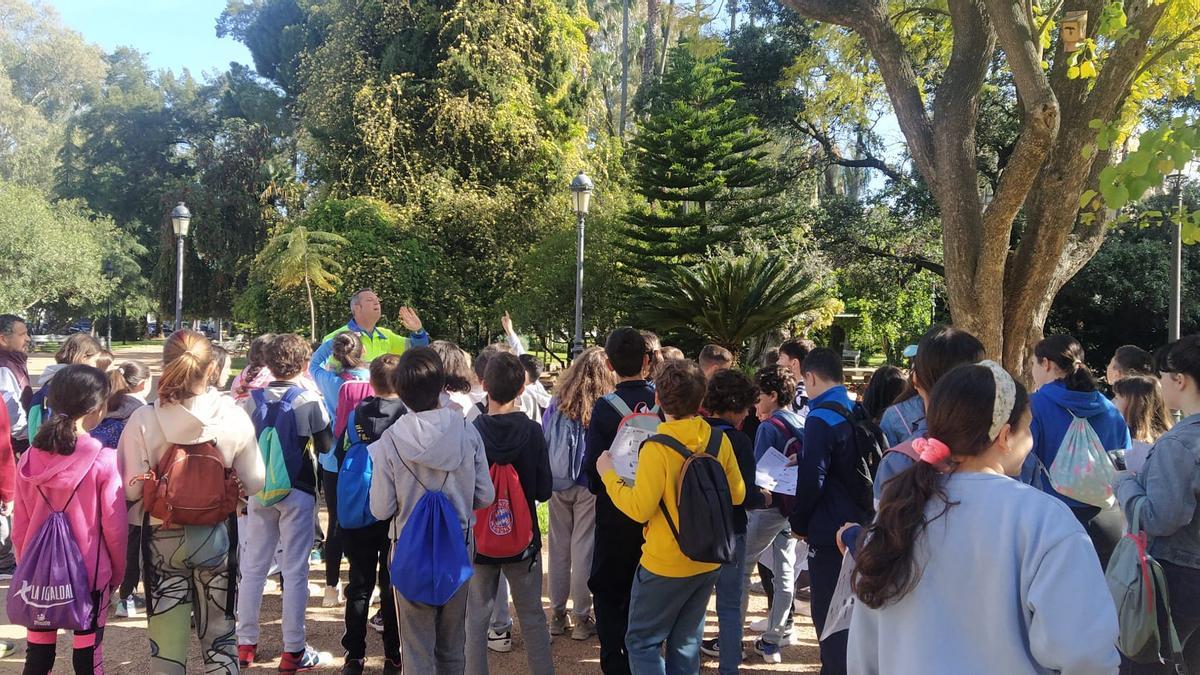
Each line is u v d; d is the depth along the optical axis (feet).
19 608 10.31
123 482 10.59
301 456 13.61
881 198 64.03
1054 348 10.98
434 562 10.49
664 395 10.73
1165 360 9.53
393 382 10.89
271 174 102.63
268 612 16.62
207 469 10.39
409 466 10.74
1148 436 12.84
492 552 11.68
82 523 10.40
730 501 10.57
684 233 55.67
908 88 27.53
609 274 59.82
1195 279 57.77
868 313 68.39
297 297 61.82
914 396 10.26
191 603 10.71
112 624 15.94
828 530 10.61
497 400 12.14
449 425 10.85
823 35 44.16
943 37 39.81
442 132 72.74
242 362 98.37
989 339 25.53
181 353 10.44
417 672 10.65
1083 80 25.38
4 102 133.18
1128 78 23.82
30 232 94.07
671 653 11.10
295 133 106.83
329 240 60.34
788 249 53.06
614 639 12.89
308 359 14.26
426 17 75.87
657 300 46.44
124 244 128.57
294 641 13.44
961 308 26.18
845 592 7.55
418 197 70.85
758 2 65.26
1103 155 26.73
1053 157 25.57
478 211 69.51
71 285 99.04
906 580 5.23
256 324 68.03
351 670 13.09
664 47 106.32
